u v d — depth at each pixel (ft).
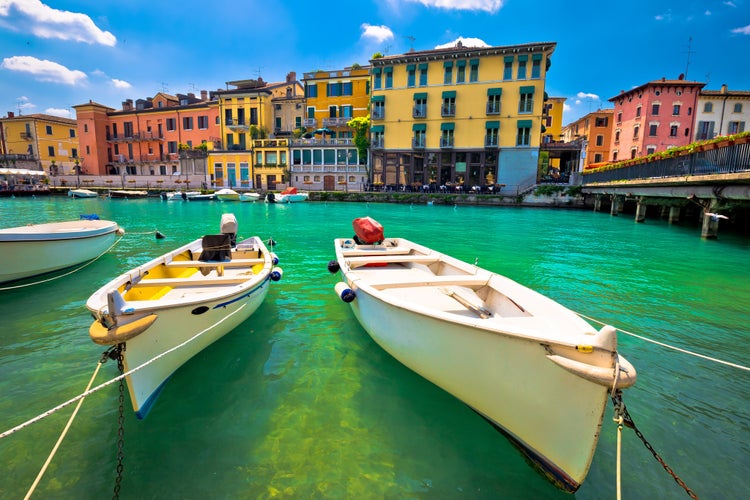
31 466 9.90
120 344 10.42
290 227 60.59
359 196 119.03
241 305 15.84
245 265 22.58
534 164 115.44
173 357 12.64
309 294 23.81
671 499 9.12
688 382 14.07
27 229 32.60
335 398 12.84
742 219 60.80
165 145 177.17
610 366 7.82
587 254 38.19
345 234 52.31
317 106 149.07
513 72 113.29
